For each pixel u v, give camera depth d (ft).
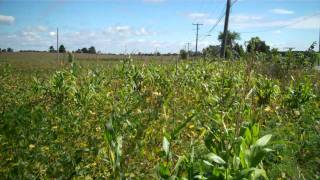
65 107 28.68
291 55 54.65
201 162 14.51
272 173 17.28
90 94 32.48
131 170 16.29
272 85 33.45
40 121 20.47
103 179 16.14
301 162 19.35
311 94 31.99
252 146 14.15
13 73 71.77
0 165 15.69
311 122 25.57
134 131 19.63
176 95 34.17
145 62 49.67
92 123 24.12
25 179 14.99
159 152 17.84
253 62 20.10
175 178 14.23
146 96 29.12
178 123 23.90
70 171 15.56
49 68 96.73
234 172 14.07
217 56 62.03
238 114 16.69
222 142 15.79
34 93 37.32
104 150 17.97
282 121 26.78
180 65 47.98
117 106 27.43
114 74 46.19
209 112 26.07
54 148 18.49
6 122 18.31
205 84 38.24
